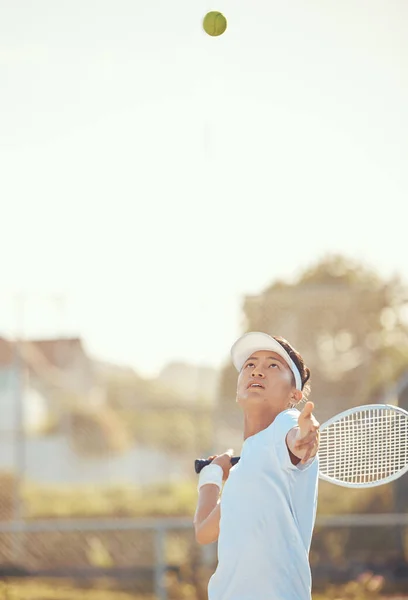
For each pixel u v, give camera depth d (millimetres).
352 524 11039
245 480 3361
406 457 4293
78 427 14172
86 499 13609
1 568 11977
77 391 14164
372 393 13641
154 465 14172
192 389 13992
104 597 10852
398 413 4254
